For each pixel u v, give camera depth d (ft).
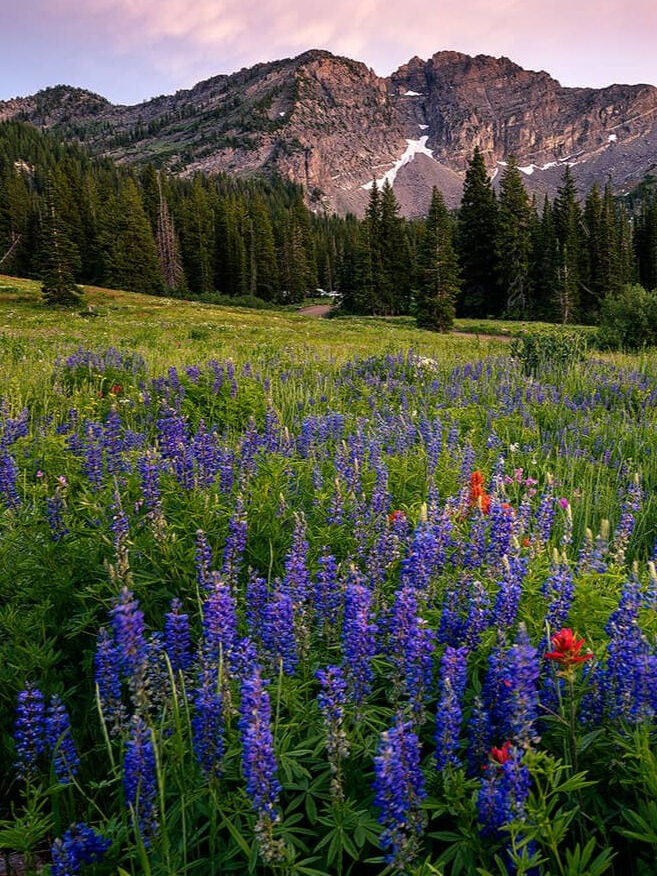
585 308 205.46
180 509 14.24
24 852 7.43
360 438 20.07
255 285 307.17
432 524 12.09
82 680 10.38
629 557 16.71
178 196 395.96
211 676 7.77
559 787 6.49
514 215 192.13
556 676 7.67
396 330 145.89
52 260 161.17
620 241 234.38
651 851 7.10
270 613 8.77
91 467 16.12
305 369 44.70
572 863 6.10
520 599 9.99
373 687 9.65
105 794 8.73
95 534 12.16
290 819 7.25
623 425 29.55
